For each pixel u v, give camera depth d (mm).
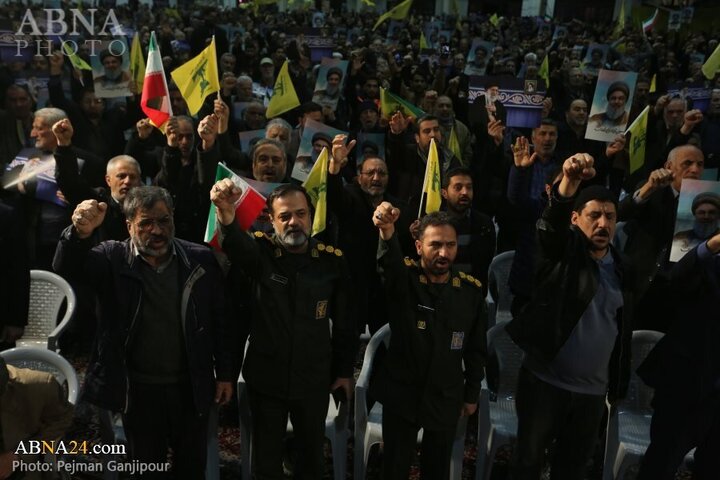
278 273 3074
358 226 4164
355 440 3406
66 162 3715
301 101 9789
